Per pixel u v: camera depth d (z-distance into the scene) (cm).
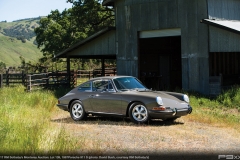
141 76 2272
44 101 1474
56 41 4300
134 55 2031
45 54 4806
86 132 912
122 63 2086
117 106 1059
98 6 3478
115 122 1077
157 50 2491
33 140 704
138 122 1018
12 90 1995
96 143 771
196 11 1803
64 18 4441
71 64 4809
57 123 1071
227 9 1945
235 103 1490
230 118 1141
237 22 1942
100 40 2177
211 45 1752
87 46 2233
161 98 1011
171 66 2589
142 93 1048
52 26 4350
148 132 901
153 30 1966
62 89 2081
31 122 929
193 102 1526
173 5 1875
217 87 1747
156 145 762
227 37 1688
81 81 3031
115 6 2111
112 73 3309
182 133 888
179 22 1858
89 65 4781
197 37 1800
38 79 2092
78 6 3503
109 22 3712
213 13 1816
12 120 902
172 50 2570
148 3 1961
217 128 969
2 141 702
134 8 2019
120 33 2088
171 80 2578
